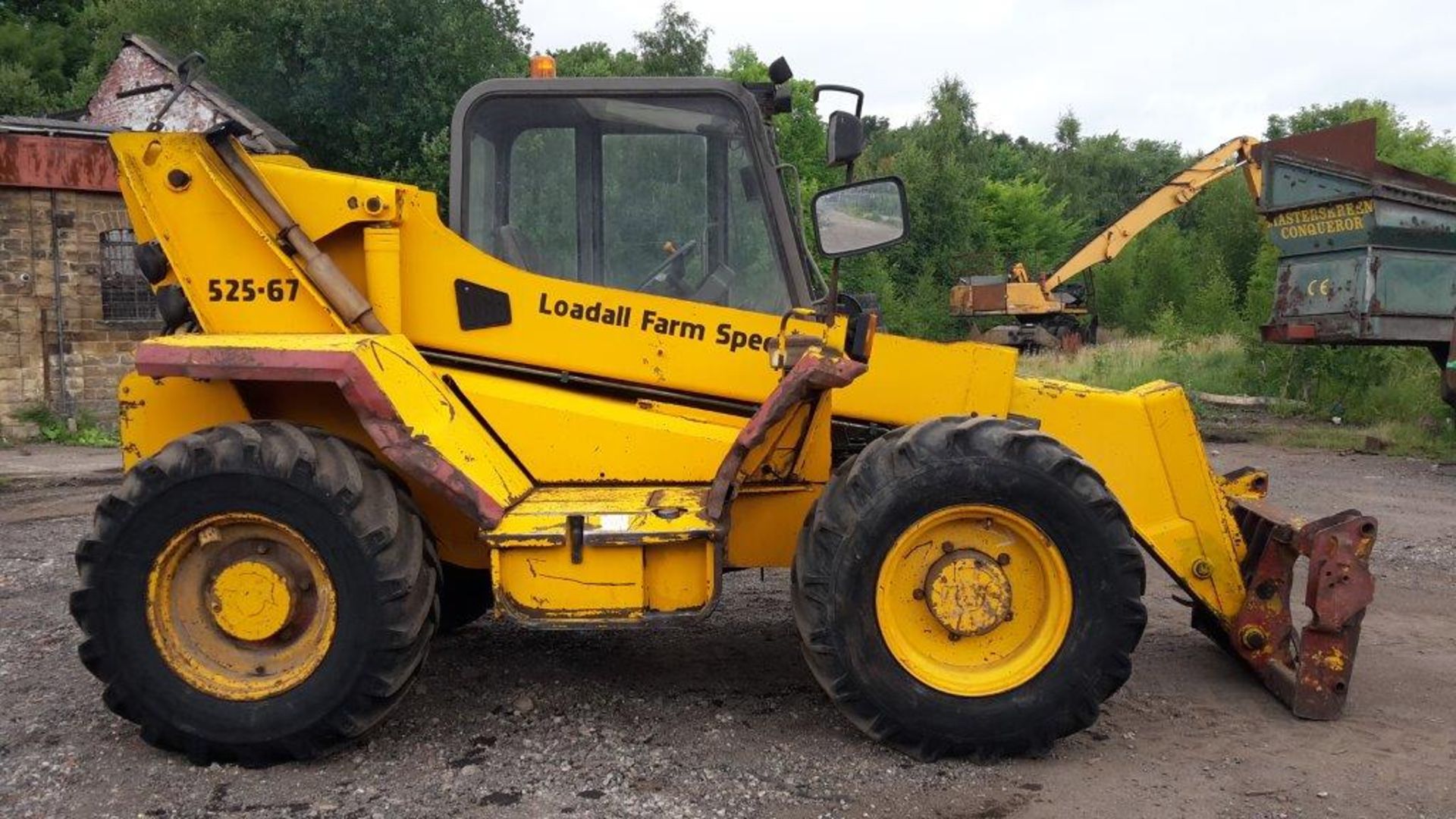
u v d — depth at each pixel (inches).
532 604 151.5
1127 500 176.6
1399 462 459.2
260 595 148.9
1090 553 147.3
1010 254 1626.5
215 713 146.9
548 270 174.4
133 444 168.9
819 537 149.0
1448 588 255.3
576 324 169.3
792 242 173.6
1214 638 198.4
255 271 164.9
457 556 171.6
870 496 147.3
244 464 146.0
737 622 219.8
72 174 534.3
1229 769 149.1
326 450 150.0
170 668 148.0
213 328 165.3
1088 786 143.1
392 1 805.9
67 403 542.3
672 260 173.9
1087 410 176.4
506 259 174.2
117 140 164.4
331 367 147.0
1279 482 406.6
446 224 176.6
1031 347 1100.5
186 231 164.6
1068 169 2359.7
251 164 165.9
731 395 169.9
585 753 152.3
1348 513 170.7
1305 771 148.6
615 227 174.4
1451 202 441.1
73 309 541.3
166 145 163.8
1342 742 158.9
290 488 145.5
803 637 150.3
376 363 150.5
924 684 148.2
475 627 216.2
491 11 883.4
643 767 147.3
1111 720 167.0
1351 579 165.2
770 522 170.2
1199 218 1520.7
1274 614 175.8
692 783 142.6
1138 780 145.3
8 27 1422.2
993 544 151.4
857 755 152.1
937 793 140.4
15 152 520.7
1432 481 410.9
